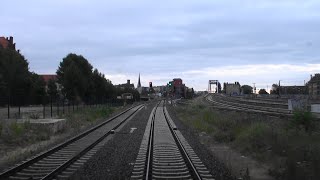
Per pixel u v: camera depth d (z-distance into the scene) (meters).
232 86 184.62
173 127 36.44
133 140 25.70
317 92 162.50
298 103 44.56
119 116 56.06
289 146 17.94
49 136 27.75
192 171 14.58
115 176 13.71
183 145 22.88
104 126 37.19
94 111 55.66
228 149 22.14
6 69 73.19
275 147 18.34
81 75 89.56
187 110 68.75
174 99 146.50
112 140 25.62
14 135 24.34
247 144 21.52
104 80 108.56
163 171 14.91
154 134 30.47
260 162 17.23
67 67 90.50
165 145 23.19
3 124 26.28
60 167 14.56
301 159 14.96
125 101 114.69
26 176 13.59
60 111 51.88
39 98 72.06
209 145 24.02
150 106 101.19
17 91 73.62
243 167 16.09
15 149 21.36
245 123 30.55
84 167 15.38
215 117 43.22
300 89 193.12
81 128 35.75
